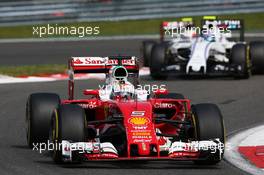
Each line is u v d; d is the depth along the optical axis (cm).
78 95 5738
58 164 3175
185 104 3453
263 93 5834
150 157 2961
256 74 7250
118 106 3203
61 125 3053
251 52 7194
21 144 3778
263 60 7169
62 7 13362
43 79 6962
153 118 3175
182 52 6981
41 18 13438
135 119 3092
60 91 6022
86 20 13475
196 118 3153
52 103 3506
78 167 3108
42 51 10344
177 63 7019
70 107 3123
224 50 6881
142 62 8006
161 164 3212
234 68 6675
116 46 10812
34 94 3578
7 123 4494
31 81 6788
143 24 13325
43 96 3547
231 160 3359
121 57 3694
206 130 3111
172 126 3559
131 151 3003
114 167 3117
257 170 3141
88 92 3538
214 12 13125
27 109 3656
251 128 4319
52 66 8169
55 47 10906
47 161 3262
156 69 6775
